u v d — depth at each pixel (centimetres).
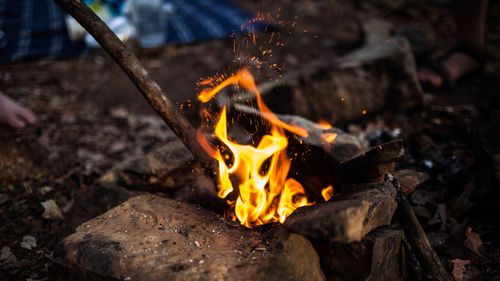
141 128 213
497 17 323
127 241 120
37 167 176
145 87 127
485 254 133
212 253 117
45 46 310
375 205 117
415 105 202
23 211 157
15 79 258
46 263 140
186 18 390
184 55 299
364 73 198
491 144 145
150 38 320
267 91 185
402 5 372
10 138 190
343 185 133
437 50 271
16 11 369
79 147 189
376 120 198
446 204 148
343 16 372
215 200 139
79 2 123
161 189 147
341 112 197
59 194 164
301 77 191
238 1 443
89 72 279
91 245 119
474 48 224
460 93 214
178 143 153
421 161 166
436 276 120
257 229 127
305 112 192
